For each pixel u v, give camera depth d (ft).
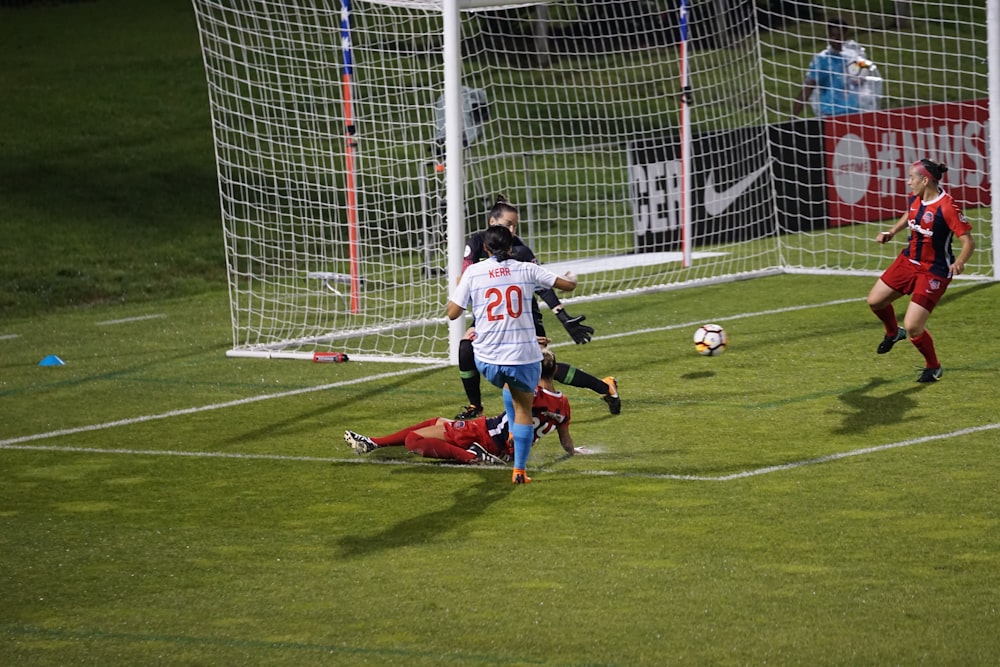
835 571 74.74
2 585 77.77
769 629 66.18
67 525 90.89
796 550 78.95
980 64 338.95
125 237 260.83
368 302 204.13
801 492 91.91
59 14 481.05
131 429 122.11
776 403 121.29
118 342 175.94
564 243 252.01
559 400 103.76
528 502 92.94
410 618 69.82
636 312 178.91
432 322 173.68
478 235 114.21
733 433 110.93
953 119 245.04
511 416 103.76
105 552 84.12
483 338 96.37
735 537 82.17
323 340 169.89
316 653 65.31
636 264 221.46
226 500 96.48
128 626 70.13
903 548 78.33
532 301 106.63
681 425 114.83
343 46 169.58
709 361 142.31
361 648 65.77
